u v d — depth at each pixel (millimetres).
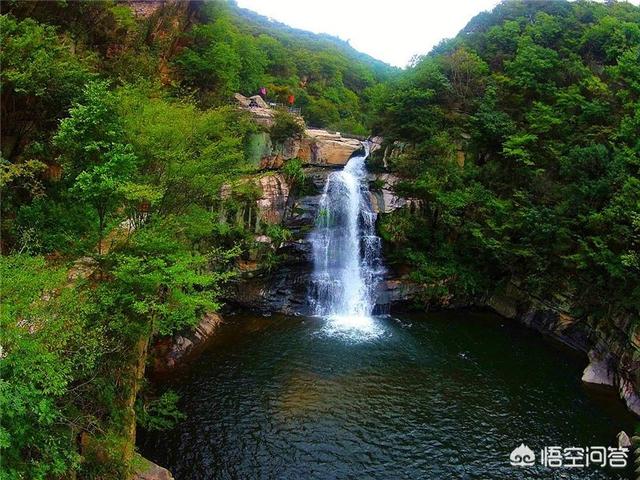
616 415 18469
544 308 26312
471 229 28109
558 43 35781
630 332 20219
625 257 19859
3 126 16609
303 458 15125
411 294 28844
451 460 15367
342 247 30016
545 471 15031
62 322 9172
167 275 13508
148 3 27953
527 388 20266
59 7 20719
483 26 43875
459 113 33344
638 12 37812
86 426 10734
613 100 28406
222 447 15445
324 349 22969
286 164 30344
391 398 18859
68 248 13445
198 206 19578
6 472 7773
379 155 34688
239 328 25109
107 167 12383
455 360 22594
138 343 15125
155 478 12945
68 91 15750
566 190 25297
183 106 18688
